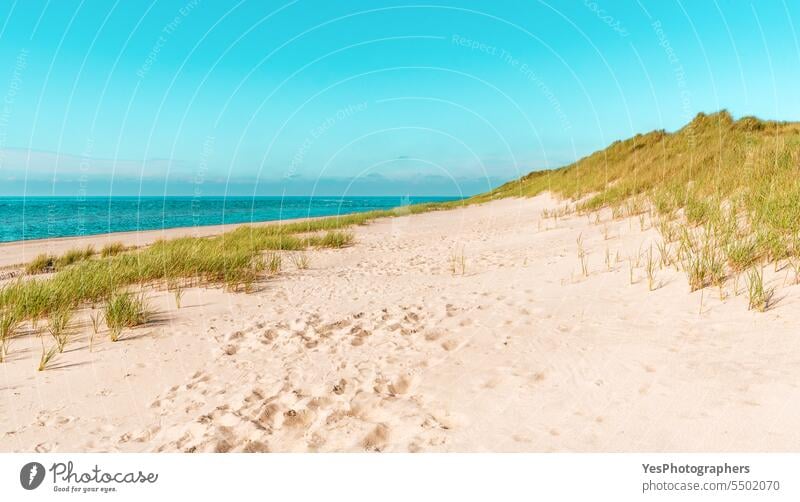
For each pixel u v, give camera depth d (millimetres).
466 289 6586
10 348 4746
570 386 3287
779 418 2561
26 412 3451
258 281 8016
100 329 5348
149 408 3498
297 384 3752
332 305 6277
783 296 4059
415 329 4926
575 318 4680
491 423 2951
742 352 3363
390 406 3268
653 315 4410
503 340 4340
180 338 5047
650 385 3129
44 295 6020
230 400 3516
